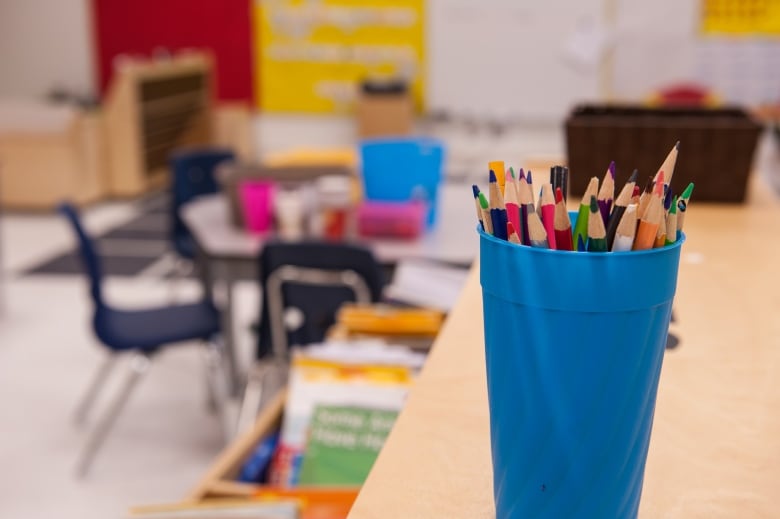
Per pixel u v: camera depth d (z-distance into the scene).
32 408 3.47
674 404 0.89
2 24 8.27
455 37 7.53
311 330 2.78
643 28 7.21
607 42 7.28
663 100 6.45
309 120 8.01
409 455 0.79
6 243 5.85
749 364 1.00
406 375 1.72
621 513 0.67
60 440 3.21
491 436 0.69
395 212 2.93
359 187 3.30
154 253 5.62
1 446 3.17
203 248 2.97
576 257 0.61
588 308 0.61
